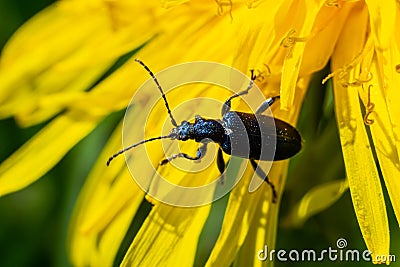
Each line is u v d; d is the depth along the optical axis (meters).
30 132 0.10
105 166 0.09
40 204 0.10
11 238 0.10
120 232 0.08
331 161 0.08
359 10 0.08
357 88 0.08
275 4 0.08
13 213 0.10
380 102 0.08
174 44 0.08
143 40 0.08
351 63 0.08
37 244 0.10
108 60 0.08
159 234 0.08
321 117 0.08
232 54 0.08
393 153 0.08
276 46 0.08
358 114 0.08
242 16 0.08
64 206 0.10
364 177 0.08
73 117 0.08
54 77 0.09
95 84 0.09
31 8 0.10
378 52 0.07
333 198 0.08
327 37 0.08
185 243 0.08
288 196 0.09
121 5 0.08
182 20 0.08
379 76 0.08
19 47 0.09
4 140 0.10
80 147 0.10
